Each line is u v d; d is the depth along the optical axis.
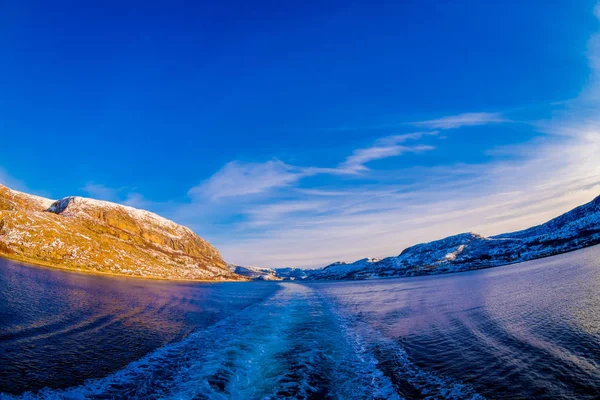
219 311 31.11
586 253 64.06
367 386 11.51
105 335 17.59
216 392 10.90
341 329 22.42
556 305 20.84
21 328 16.80
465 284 49.38
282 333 21.12
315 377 12.50
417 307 29.92
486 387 10.52
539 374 10.95
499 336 16.08
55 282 35.56
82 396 10.26
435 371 12.50
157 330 20.05
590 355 11.85
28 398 9.66
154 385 11.41
